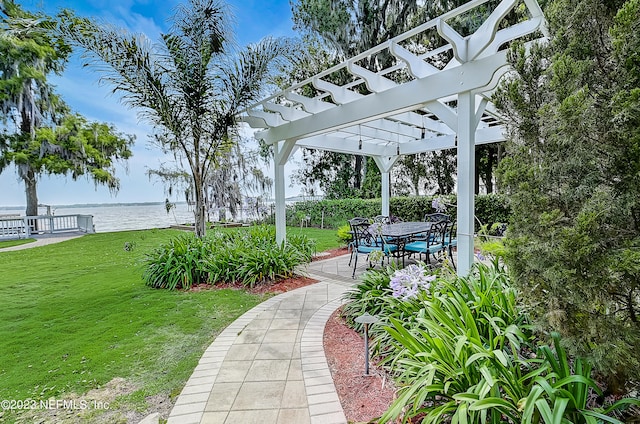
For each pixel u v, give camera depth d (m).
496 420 1.27
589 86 1.29
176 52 4.92
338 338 2.75
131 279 4.96
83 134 12.24
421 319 1.74
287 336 2.80
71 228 12.96
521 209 1.45
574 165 1.28
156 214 25.69
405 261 5.71
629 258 1.14
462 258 3.07
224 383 2.08
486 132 5.89
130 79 4.78
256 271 4.44
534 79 1.47
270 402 1.87
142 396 2.01
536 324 1.46
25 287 4.57
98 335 2.91
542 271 1.34
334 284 4.49
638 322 1.30
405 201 9.77
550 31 1.47
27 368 2.36
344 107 4.20
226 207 11.20
